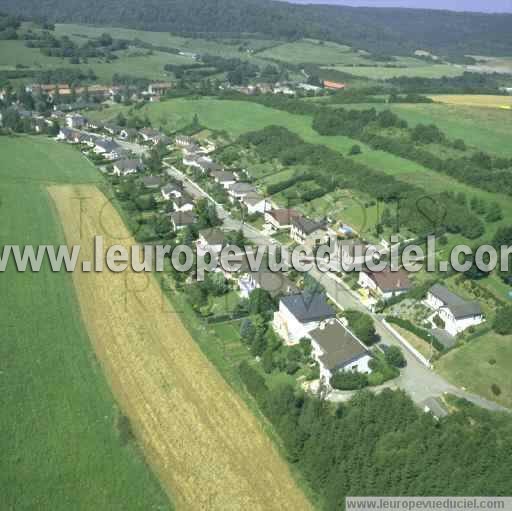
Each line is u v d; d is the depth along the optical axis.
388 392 70.25
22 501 59.62
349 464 60.31
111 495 60.53
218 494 60.81
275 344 85.69
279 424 68.44
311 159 166.62
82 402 73.88
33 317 93.12
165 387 77.12
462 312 88.88
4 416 70.94
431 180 142.00
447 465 58.81
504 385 77.19
